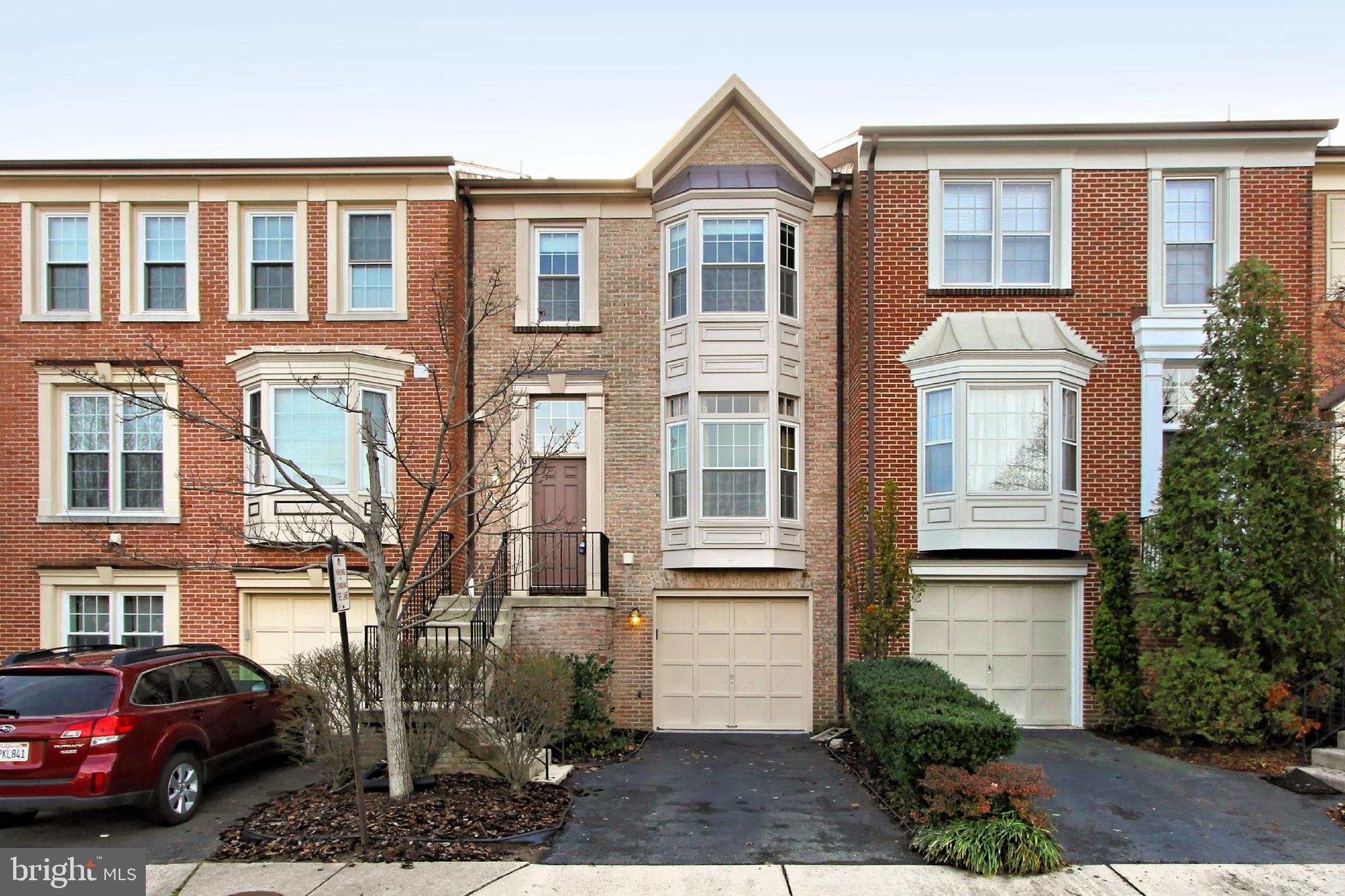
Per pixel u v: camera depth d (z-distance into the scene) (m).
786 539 12.88
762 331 12.98
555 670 9.64
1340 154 12.88
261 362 12.65
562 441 12.40
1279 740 10.47
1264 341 10.60
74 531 12.91
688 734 12.59
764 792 9.25
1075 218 12.48
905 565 11.93
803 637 13.05
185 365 13.05
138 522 12.90
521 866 6.93
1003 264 12.63
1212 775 9.45
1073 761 10.04
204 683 8.95
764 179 13.16
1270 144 12.30
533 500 13.27
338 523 12.41
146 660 8.38
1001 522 11.66
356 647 9.81
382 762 9.19
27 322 13.12
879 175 12.58
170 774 7.97
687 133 13.39
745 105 13.47
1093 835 7.68
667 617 13.14
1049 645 12.09
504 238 13.66
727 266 13.11
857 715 10.66
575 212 13.62
